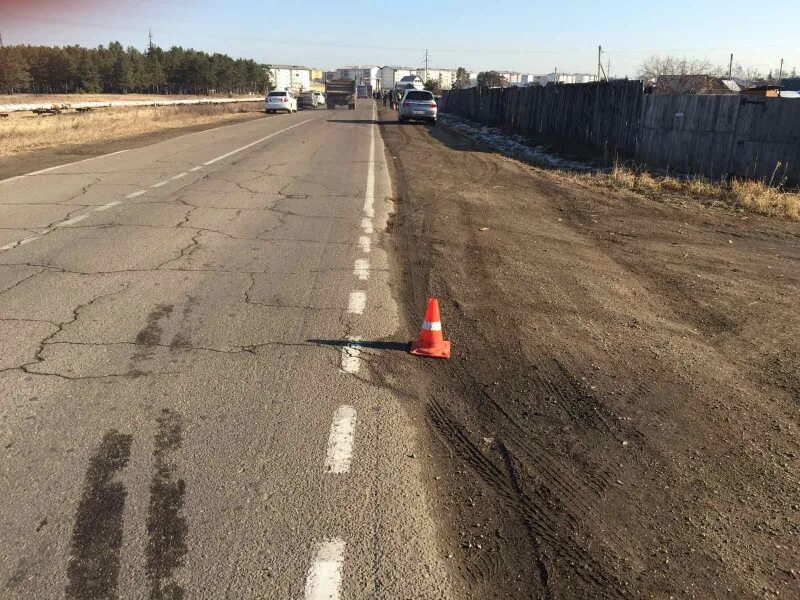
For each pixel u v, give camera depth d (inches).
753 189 484.7
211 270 261.4
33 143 769.6
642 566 109.0
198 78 4746.6
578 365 185.8
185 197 418.9
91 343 187.0
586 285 265.0
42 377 165.6
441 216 394.9
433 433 148.0
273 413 152.4
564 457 140.1
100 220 345.1
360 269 271.0
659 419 156.6
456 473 133.3
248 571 104.6
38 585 100.3
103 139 858.1
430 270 277.9
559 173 617.9
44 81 4532.5
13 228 323.3
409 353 189.5
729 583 105.7
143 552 107.7
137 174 519.8
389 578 104.3
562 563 109.3
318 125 1203.2
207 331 199.0
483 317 222.5
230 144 792.9
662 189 521.0
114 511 117.2
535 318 223.6
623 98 701.9
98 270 255.9
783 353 198.4
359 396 162.6
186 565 105.3
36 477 126.0
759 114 531.2
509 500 125.3
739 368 187.0
